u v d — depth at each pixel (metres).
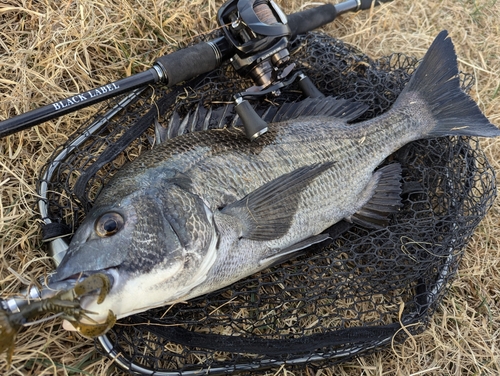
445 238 0.39
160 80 0.36
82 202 0.35
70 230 0.34
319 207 0.37
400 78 0.46
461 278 0.44
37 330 0.33
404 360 0.39
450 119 0.42
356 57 0.46
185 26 0.46
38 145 0.39
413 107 0.42
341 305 0.40
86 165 0.37
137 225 0.28
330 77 0.46
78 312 0.25
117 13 0.43
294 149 0.36
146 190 0.29
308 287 0.37
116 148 0.37
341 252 0.39
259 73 0.37
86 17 0.42
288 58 0.37
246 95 0.36
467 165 0.42
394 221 0.42
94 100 0.34
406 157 0.44
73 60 0.41
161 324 0.33
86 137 0.37
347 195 0.39
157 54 0.45
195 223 0.30
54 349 0.33
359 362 0.39
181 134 0.36
